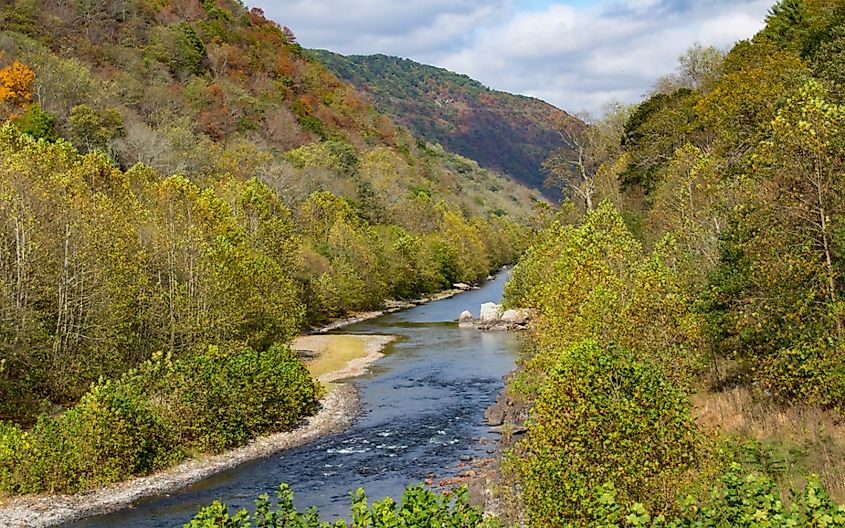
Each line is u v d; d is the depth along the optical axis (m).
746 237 24.33
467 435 32.81
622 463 13.30
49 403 33.53
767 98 36.59
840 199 21.23
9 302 32.75
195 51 129.75
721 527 10.45
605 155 82.81
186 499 25.45
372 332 68.88
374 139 164.38
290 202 91.31
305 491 25.95
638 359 18.97
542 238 66.38
